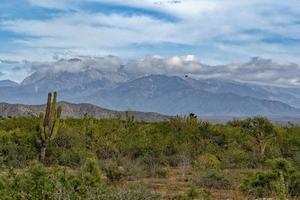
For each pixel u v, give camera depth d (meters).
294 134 36.47
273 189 16.00
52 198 8.78
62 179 9.38
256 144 33.94
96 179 11.37
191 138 34.78
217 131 35.97
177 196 15.11
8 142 27.75
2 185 8.95
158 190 18.06
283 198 11.50
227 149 33.91
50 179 9.16
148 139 32.97
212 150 32.28
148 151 30.78
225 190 18.61
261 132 34.25
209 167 26.64
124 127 36.94
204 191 16.23
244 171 24.66
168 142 32.81
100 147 31.06
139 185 17.20
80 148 29.48
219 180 19.81
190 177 22.62
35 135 29.27
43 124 28.78
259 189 16.28
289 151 32.78
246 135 35.22
